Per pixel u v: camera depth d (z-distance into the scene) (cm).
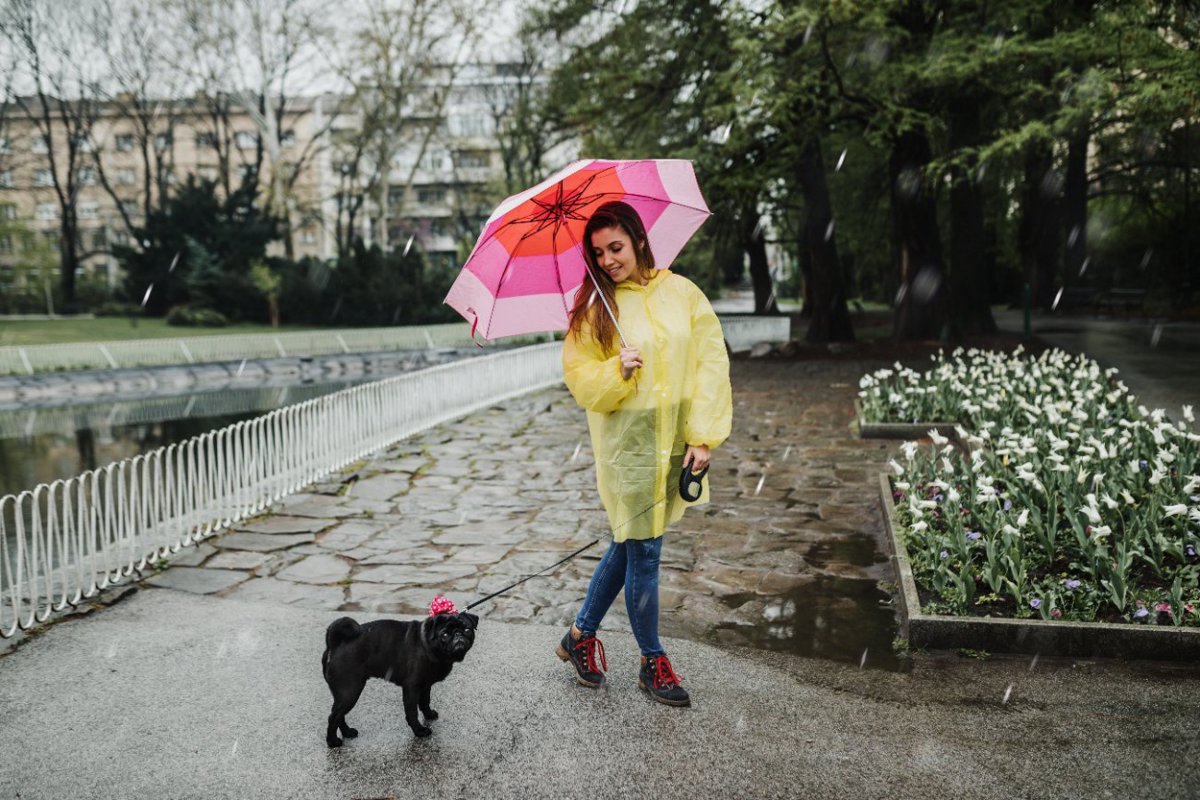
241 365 2853
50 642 507
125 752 376
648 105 2405
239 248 4600
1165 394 1348
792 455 1048
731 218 2527
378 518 815
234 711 413
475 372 1535
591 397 370
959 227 2455
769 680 443
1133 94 1584
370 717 402
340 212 5222
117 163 7444
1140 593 503
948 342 2281
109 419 1964
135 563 674
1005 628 470
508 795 336
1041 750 362
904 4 1914
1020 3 1920
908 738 376
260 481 858
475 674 448
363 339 3312
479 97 5419
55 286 5591
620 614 544
